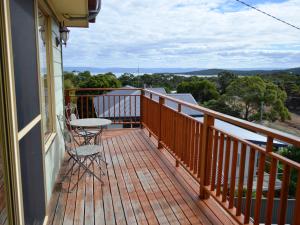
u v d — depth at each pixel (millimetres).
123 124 7215
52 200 2898
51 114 3584
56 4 3373
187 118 3266
